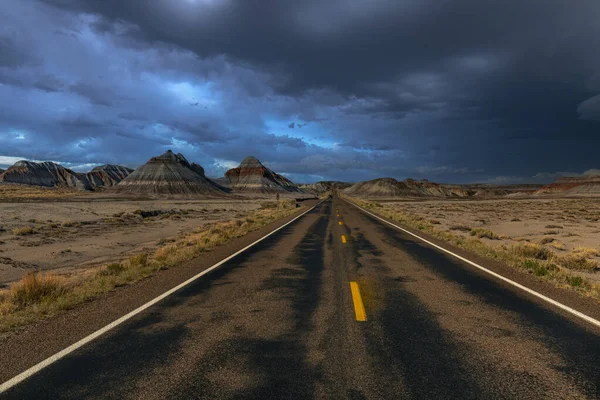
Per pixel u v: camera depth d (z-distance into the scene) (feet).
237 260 37.47
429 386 11.84
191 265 35.04
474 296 23.44
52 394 11.38
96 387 11.80
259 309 20.53
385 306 21.12
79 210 140.97
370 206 184.34
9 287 34.83
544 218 115.24
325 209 161.38
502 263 35.63
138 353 14.52
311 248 46.19
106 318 19.11
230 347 15.06
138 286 26.53
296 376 12.47
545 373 12.91
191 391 11.47
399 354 14.38
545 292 24.57
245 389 11.58
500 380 12.34
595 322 18.56
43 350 14.89
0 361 13.88
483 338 16.21
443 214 139.85
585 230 77.46
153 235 80.48
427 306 21.15
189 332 16.90
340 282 27.40
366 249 45.27
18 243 62.69
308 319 18.71
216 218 130.72
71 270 43.01
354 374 12.62
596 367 13.43
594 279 31.09
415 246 48.06
